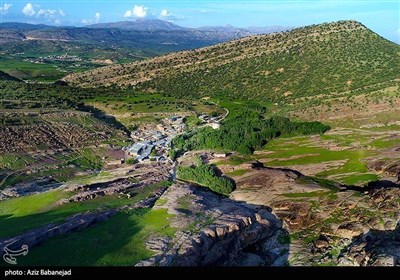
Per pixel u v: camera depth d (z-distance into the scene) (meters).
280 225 90.06
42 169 125.19
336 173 113.75
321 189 100.19
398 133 142.12
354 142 136.38
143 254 64.88
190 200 89.75
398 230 78.19
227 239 76.38
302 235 86.25
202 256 70.00
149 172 118.12
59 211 83.00
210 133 149.88
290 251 80.81
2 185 111.56
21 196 101.62
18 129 143.75
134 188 100.81
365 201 90.94
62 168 128.75
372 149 127.06
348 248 76.75
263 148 140.25
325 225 86.56
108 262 61.75
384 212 85.00
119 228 74.25
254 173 114.19
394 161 110.75
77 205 87.06
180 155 138.62
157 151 144.50
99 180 107.50
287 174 111.19
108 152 146.75
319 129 153.12
